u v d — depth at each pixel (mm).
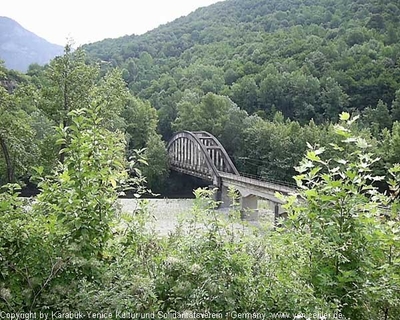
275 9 148125
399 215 4293
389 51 83000
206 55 122500
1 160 26297
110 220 4145
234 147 63938
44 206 4141
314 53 91312
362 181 4238
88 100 26828
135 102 62281
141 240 4363
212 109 68250
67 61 26891
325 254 3990
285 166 53500
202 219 4504
